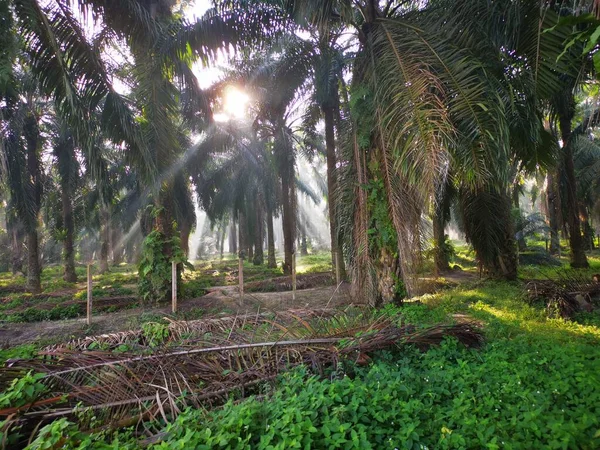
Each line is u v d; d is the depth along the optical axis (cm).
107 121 722
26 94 1143
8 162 1073
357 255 642
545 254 1567
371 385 275
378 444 222
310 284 1111
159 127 756
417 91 467
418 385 294
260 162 1777
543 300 645
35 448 211
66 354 370
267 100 1161
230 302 827
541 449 201
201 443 213
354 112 602
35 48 611
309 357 363
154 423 285
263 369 343
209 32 708
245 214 2219
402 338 390
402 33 543
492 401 250
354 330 430
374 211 622
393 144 506
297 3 608
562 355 323
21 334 654
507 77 488
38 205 1302
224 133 1477
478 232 977
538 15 430
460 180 552
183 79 834
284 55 905
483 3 488
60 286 1505
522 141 535
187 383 315
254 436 225
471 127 449
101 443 223
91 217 2108
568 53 416
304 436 209
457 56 484
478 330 430
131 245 2717
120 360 359
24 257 2553
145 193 1272
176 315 717
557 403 254
